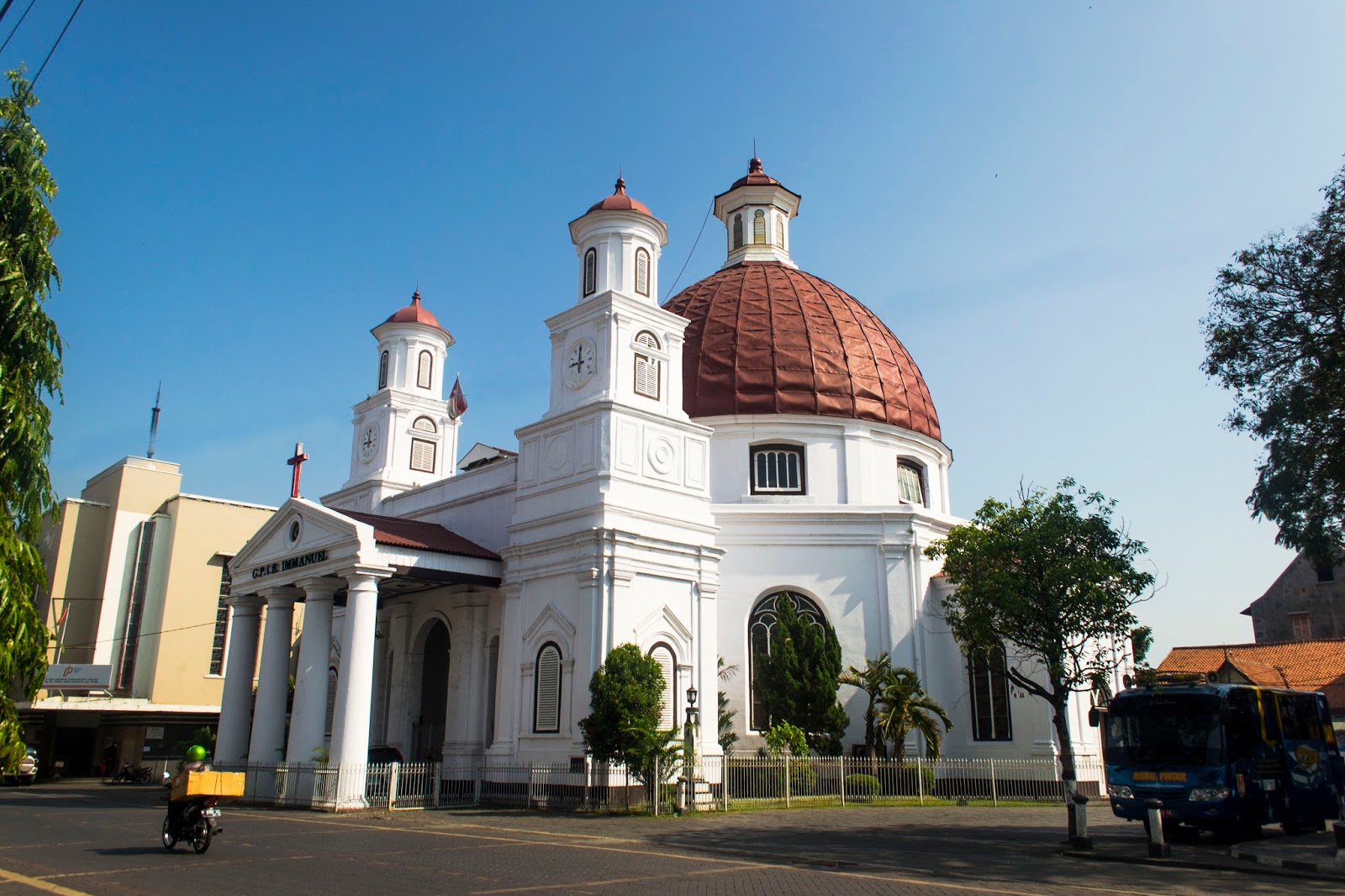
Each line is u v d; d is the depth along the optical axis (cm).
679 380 3281
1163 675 2277
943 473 4175
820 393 3769
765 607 3503
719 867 1540
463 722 3238
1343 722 4444
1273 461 2014
